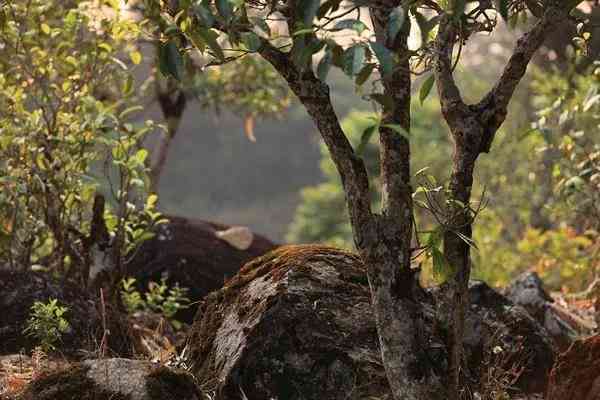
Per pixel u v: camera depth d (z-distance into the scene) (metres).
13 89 11.65
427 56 7.19
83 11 11.84
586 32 8.89
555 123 16.06
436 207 7.60
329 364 8.09
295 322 8.18
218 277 14.61
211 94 16.91
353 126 38.78
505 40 30.88
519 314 10.19
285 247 9.35
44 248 13.34
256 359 8.05
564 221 19.77
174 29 6.27
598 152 12.22
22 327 10.14
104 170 11.75
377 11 6.45
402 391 6.75
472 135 6.71
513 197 22.42
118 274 11.82
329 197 42.56
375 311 6.79
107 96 13.93
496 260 19.39
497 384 8.84
